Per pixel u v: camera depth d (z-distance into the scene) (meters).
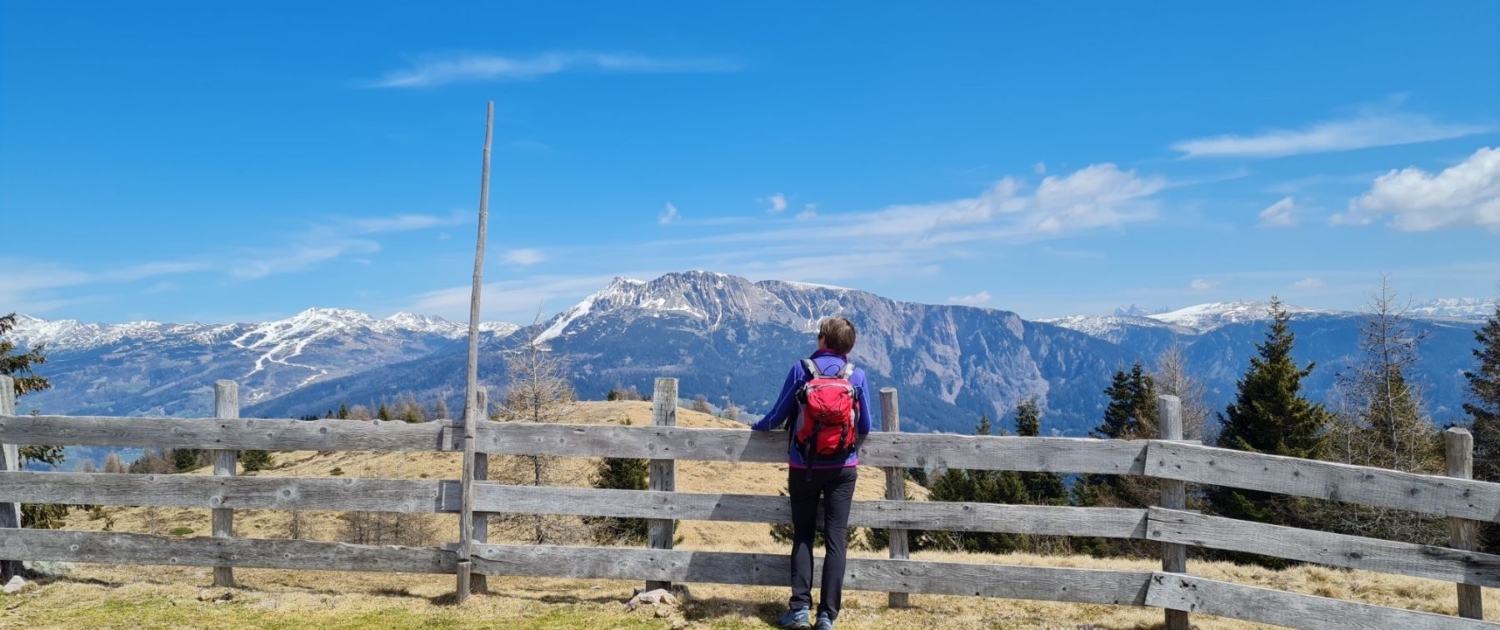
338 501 7.59
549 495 7.38
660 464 7.37
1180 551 6.77
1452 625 6.18
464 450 7.40
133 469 73.50
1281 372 33.78
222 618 6.84
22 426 7.86
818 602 7.02
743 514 7.18
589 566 7.36
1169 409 6.82
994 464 6.93
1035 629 6.71
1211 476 6.62
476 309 7.48
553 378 22.80
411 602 7.32
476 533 7.57
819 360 6.67
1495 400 31.88
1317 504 26.12
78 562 8.08
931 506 7.04
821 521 7.32
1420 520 22.31
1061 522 6.89
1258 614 6.50
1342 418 32.34
